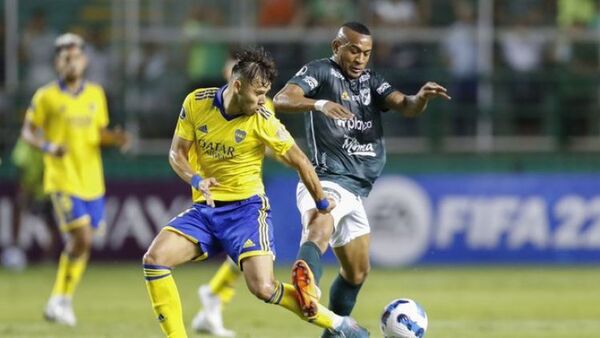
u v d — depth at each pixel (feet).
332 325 92.02
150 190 218.38
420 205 215.72
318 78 102.12
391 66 228.22
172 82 228.63
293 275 89.04
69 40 148.25
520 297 170.71
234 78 88.94
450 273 204.54
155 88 228.63
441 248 215.92
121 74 228.84
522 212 216.74
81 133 147.13
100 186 147.23
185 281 195.21
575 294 175.01
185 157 92.79
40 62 230.27
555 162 220.84
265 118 91.35
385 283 189.57
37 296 172.65
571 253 217.36
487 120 227.40
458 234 216.13
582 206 217.36
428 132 225.97
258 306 159.43
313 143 103.91
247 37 227.20
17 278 199.21
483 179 216.74
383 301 165.17
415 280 193.98
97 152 149.07
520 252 216.74
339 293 104.99
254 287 90.48
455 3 230.27
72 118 146.82
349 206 101.50
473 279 195.11
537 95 228.84
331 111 96.48
